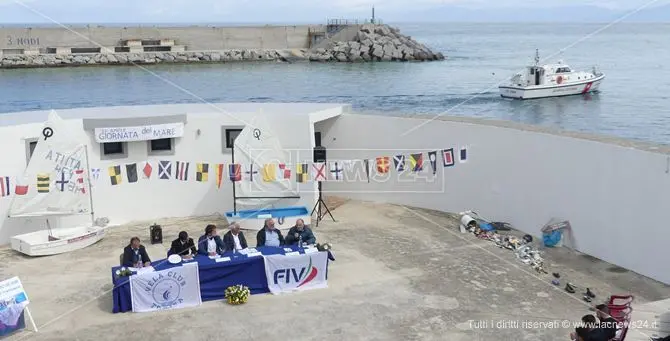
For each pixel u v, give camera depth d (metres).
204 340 11.04
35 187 15.99
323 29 101.31
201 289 12.61
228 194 18.75
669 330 10.67
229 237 13.91
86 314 12.11
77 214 16.53
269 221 14.33
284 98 61.38
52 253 15.49
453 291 13.12
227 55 92.75
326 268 13.36
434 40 160.38
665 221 13.40
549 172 16.12
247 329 11.44
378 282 13.59
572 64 79.06
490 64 88.94
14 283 11.41
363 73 79.81
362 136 19.86
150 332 11.34
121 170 17.66
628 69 72.06
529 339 11.04
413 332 11.30
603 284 13.53
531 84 54.66
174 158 18.25
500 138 17.28
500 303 12.53
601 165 14.77
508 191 17.28
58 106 56.88
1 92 63.91
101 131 17.05
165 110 19.48
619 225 14.47
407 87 67.38
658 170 13.45
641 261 14.03
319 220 17.98
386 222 17.95
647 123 45.50
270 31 99.38
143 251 12.94
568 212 15.74
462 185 18.41
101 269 14.55
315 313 12.08
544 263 14.77
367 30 97.75
